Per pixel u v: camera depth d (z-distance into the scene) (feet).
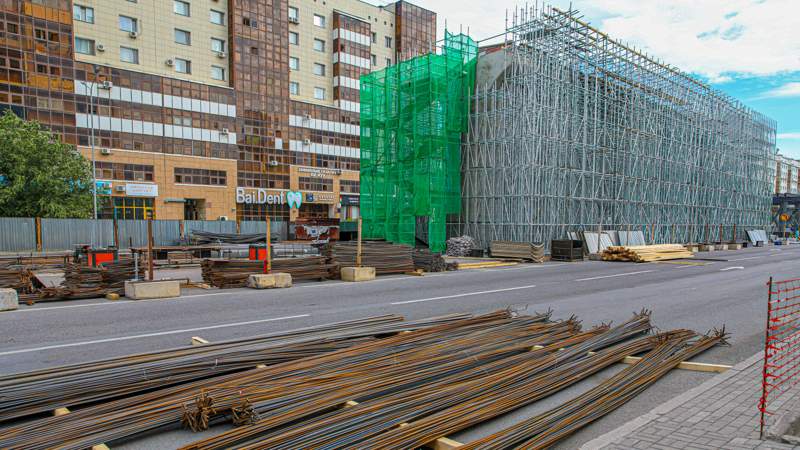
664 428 12.98
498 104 92.84
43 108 118.11
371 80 106.11
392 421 12.23
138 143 133.39
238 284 44.47
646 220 116.16
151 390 14.56
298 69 175.63
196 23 148.25
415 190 92.43
